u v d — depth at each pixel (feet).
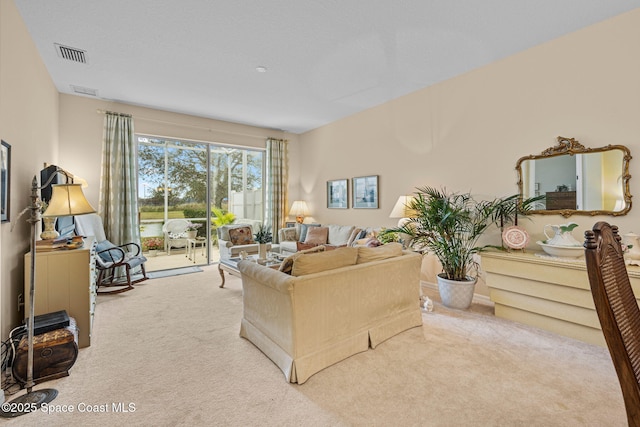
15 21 7.34
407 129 13.69
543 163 9.41
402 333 8.36
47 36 8.84
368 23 8.33
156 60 10.39
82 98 13.85
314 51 9.84
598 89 8.34
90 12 7.75
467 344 7.70
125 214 14.60
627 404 2.47
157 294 12.05
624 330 2.72
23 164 8.07
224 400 5.57
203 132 17.29
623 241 7.68
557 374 6.31
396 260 8.21
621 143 7.98
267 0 7.35
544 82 9.37
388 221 14.76
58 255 7.45
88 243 8.88
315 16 7.99
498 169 10.52
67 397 5.64
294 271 6.51
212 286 13.21
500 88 10.43
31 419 5.06
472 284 10.20
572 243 8.38
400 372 6.43
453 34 8.88
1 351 6.18
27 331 6.25
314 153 19.69
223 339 8.06
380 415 5.15
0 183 6.21
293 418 5.09
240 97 14.01
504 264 9.21
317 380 6.17
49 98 11.32
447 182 12.12
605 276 2.78
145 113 15.46
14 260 7.38
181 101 14.56
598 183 8.37
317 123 18.56
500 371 6.44
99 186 14.32
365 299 7.47
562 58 9.00
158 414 5.20
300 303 6.21
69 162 13.53
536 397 5.57
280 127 19.53
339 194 17.71
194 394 5.74
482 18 8.12
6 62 6.71
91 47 9.50
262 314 7.30
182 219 16.99
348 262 7.36
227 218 18.60
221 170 18.34
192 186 17.31
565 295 8.00
